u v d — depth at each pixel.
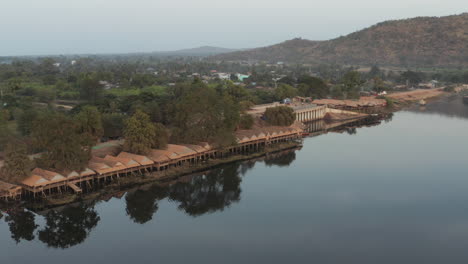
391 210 90.69
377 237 78.50
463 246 75.06
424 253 72.75
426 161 129.25
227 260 70.06
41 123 99.31
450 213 89.19
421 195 99.81
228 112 124.88
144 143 109.19
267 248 74.38
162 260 70.12
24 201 89.81
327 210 90.75
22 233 80.44
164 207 92.88
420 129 184.38
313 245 75.44
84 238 78.00
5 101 180.00
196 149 117.56
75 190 92.81
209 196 100.00
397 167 123.00
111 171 99.94
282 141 149.38
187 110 121.88
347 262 69.88
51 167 95.50
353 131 181.88
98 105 168.62
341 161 129.75
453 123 199.12
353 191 102.62
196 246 74.94
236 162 125.12
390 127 190.88
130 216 87.50
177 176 109.81
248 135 134.38
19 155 90.00
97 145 119.94
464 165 124.44
